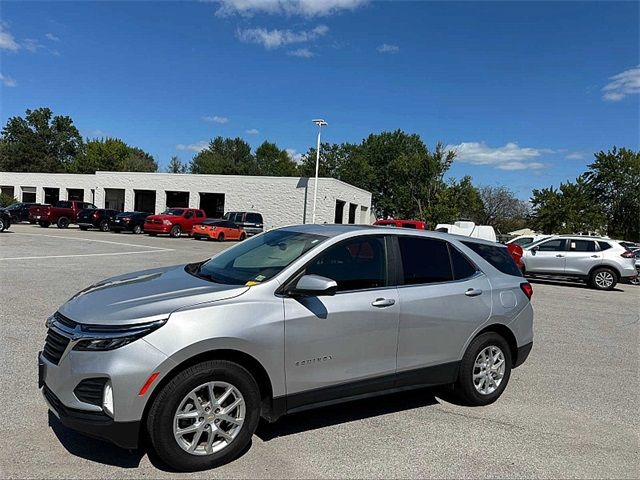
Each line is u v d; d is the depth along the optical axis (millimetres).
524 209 62688
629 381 6012
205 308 3426
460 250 4949
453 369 4680
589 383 5852
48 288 9828
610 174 56531
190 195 40906
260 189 39062
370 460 3670
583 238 17078
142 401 3176
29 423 3955
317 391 3850
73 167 87875
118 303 3490
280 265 3957
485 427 4402
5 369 5129
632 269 16453
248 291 3664
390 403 4898
